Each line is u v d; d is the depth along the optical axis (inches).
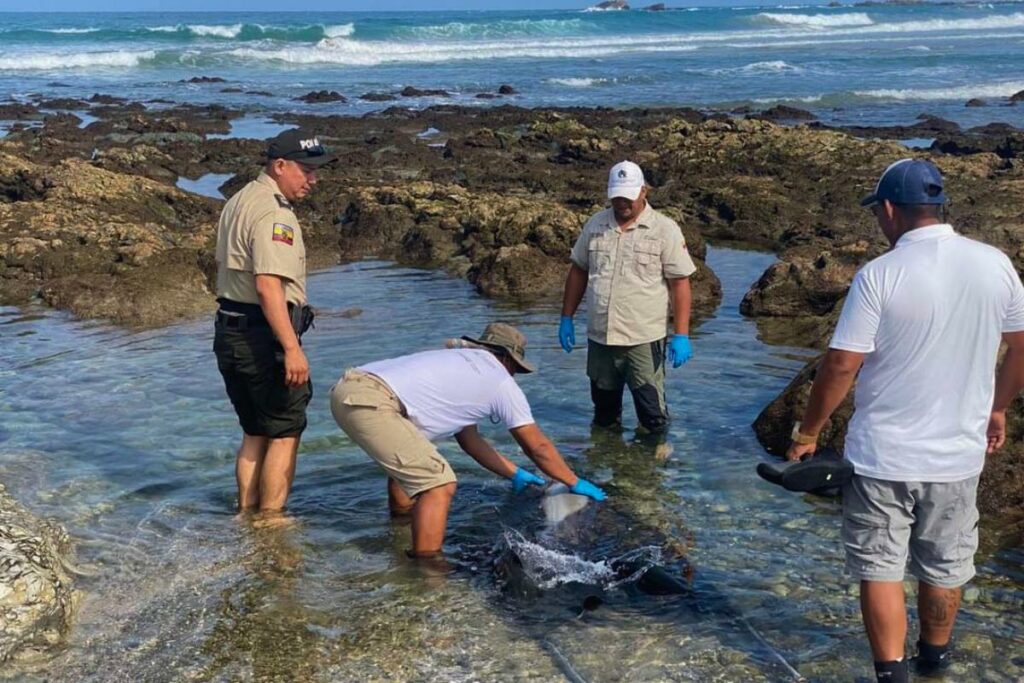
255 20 4018.2
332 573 192.1
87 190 552.7
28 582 168.6
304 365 202.4
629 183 243.3
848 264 396.8
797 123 1037.8
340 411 194.4
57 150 831.7
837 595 181.0
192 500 223.6
